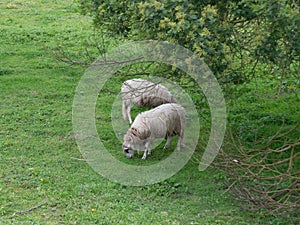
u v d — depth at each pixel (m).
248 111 11.99
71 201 8.37
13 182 8.91
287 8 7.09
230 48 8.18
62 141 10.66
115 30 10.20
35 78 14.10
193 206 8.38
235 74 8.98
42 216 7.89
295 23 7.23
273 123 11.45
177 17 7.34
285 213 7.70
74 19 19.84
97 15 10.11
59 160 9.82
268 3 7.08
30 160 9.78
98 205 8.27
